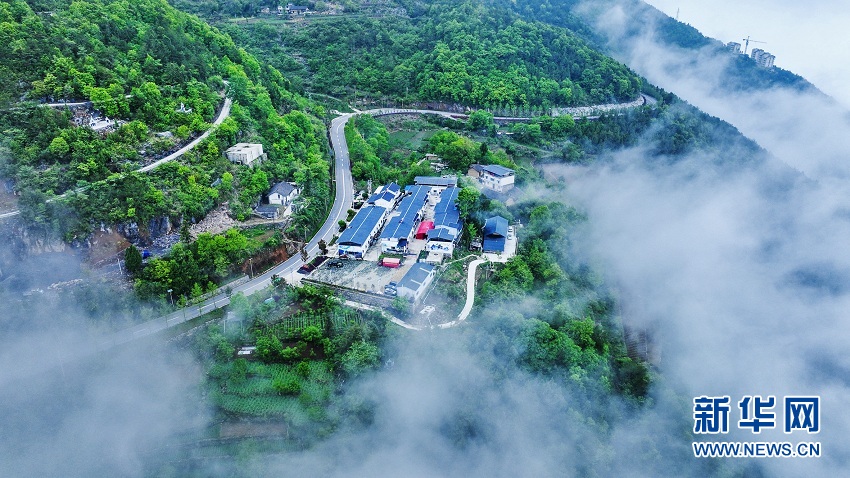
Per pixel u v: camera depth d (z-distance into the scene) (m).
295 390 130.62
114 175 157.88
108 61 194.12
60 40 188.00
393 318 147.62
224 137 189.38
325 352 137.62
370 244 176.25
